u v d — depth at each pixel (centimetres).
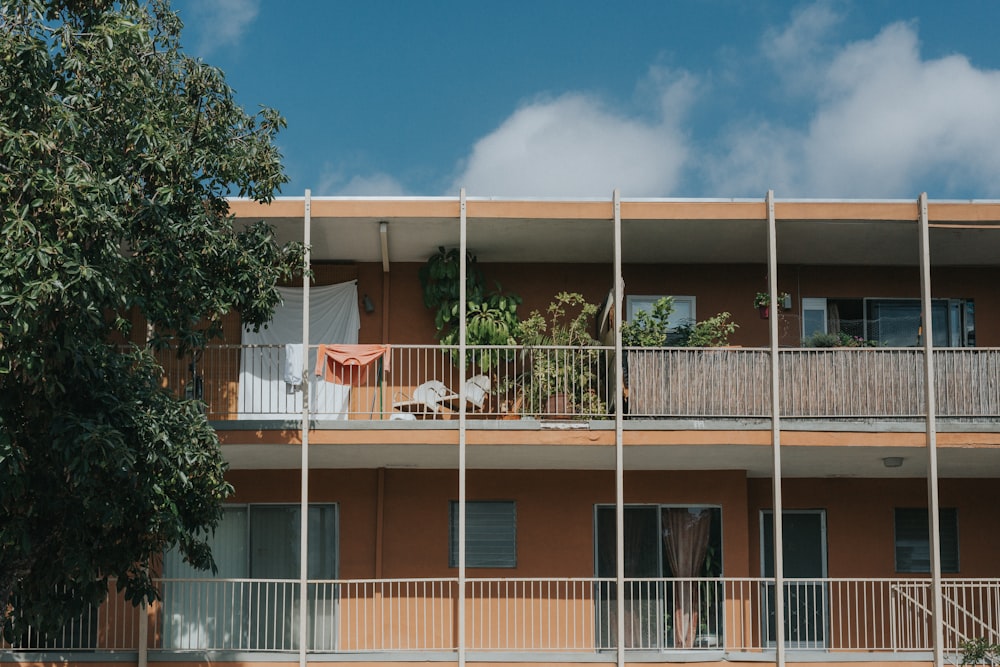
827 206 1894
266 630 1830
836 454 1928
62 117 1328
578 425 1864
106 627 1942
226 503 2067
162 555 2017
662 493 2080
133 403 1452
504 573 2069
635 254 2117
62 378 1409
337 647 2012
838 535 2136
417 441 1844
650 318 1945
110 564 1498
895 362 1900
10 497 1426
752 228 1955
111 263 1355
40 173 1290
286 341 2128
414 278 2166
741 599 1941
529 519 2081
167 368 2105
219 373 2109
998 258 2138
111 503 1418
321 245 2069
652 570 2067
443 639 2039
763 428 1855
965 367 1897
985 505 2153
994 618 2116
